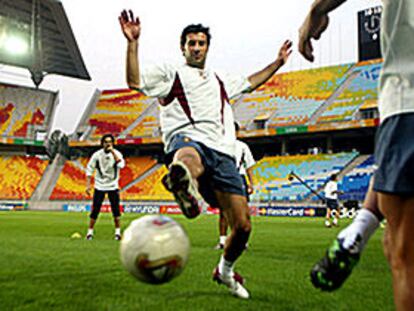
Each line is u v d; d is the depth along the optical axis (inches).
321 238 371.6
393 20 60.4
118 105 1877.5
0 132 1701.5
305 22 76.9
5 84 1765.5
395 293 55.2
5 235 382.6
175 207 1332.4
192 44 144.9
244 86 158.2
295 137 1502.2
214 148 133.2
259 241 339.3
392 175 55.1
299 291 133.9
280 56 163.0
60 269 174.6
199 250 268.1
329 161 1390.3
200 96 141.7
